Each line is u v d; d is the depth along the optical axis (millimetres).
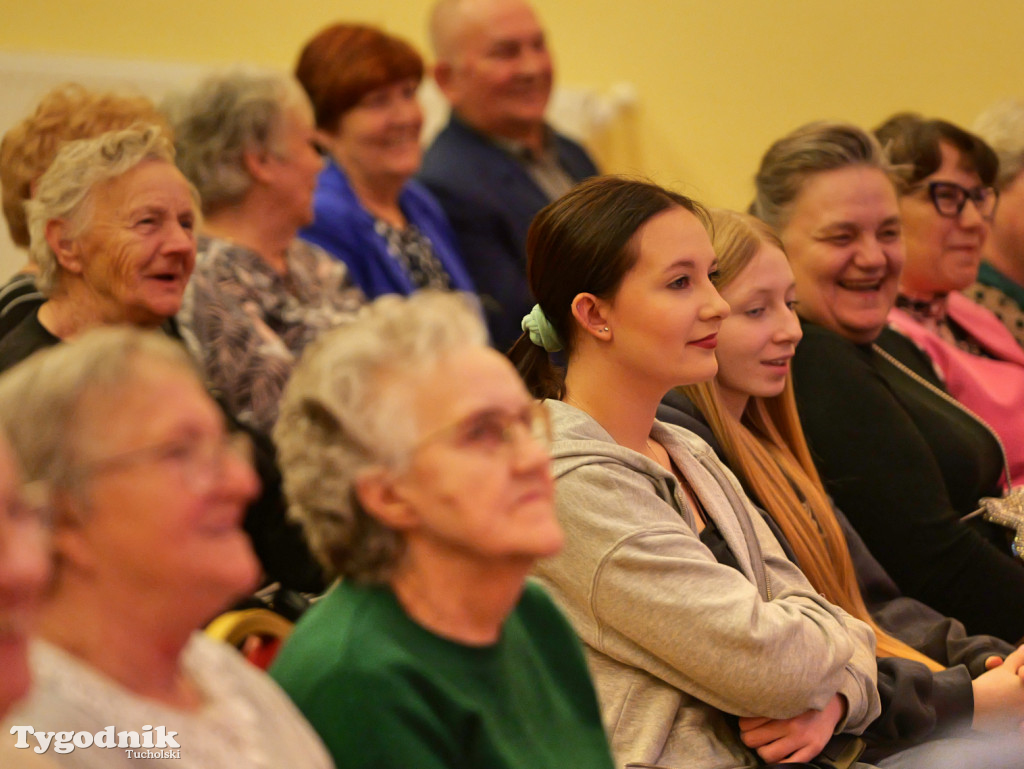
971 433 5449
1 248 8094
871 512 4875
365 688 2307
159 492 1838
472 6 8258
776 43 10133
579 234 3477
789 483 4309
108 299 4172
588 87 10336
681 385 3828
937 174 5973
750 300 4215
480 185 7910
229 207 5652
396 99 7094
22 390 1867
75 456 1826
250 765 1959
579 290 3502
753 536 3738
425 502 2291
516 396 2350
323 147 7234
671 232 3451
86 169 4074
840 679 3338
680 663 3225
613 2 10234
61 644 1872
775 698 3203
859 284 5176
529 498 2324
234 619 2854
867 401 4941
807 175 5172
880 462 4871
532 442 2352
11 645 1624
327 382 2299
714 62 10219
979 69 9891
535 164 8562
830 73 10094
